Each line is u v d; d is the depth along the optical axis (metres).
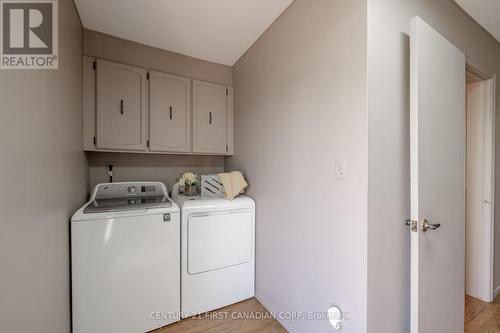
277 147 1.66
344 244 1.12
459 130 1.33
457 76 1.31
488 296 1.84
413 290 1.08
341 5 1.13
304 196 1.40
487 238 1.85
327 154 1.22
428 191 1.11
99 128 1.75
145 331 1.51
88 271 1.34
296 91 1.46
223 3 1.51
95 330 1.36
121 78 1.84
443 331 1.24
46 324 0.95
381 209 1.05
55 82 1.06
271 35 1.73
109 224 1.40
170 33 1.84
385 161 1.07
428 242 1.12
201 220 1.72
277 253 1.67
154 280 1.54
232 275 1.86
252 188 2.02
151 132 1.96
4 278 0.64
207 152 2.25
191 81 2.17
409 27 1.15
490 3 1.45
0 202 0.62
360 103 1.03
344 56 1.11
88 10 1.55
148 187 1.93
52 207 1.01
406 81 1.16
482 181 1.86
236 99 2.32
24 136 0.76
